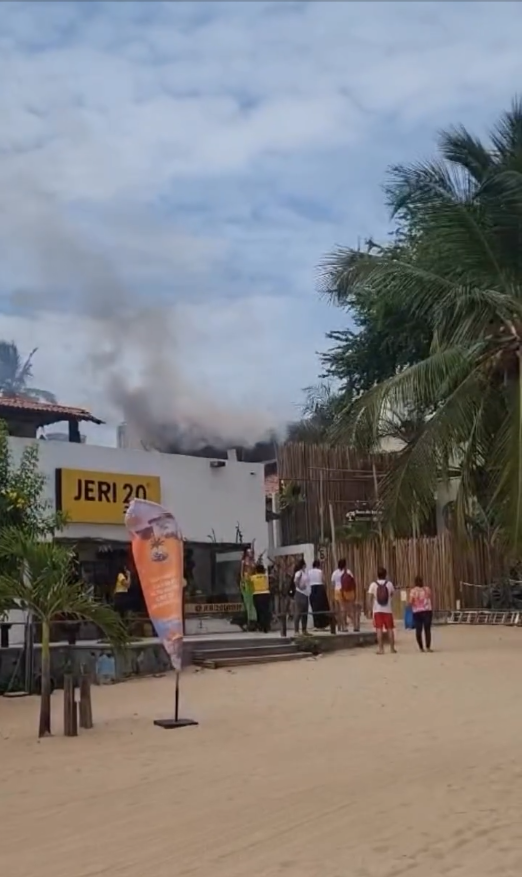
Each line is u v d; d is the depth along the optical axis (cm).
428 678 1734
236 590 2798
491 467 2278
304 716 1405
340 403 3462
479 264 2242
